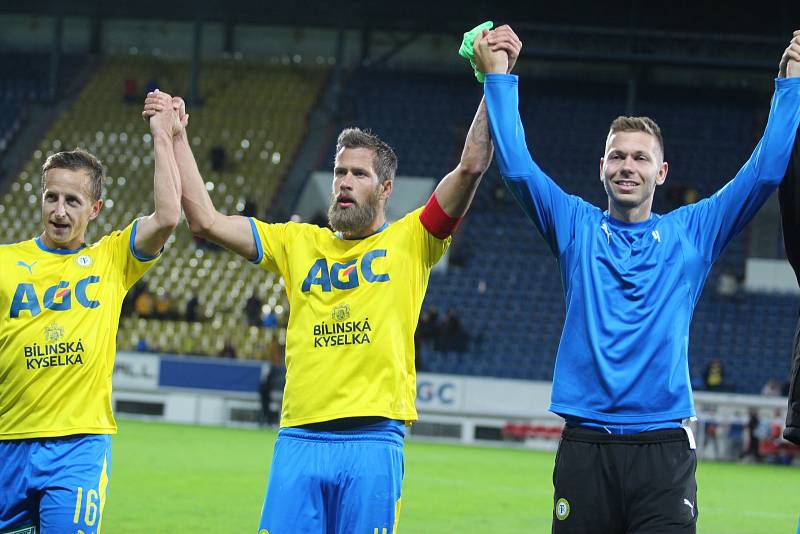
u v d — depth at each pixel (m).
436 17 36.47
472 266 31.66
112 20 39.53
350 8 36.50
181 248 32.72
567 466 5.39
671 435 5.34
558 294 30.95
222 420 27.28
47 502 5.73
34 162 35.69
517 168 5.59
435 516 12.44
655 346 5.38
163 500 12.70
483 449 24.03
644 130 5.55
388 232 5.76
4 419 5.88
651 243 5.51
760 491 17.28
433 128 36.09
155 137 5.96
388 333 5.58
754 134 35.06
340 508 5.49
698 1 35.25
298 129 36.69
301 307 5.71
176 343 29.62
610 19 35.72
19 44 40.03
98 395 5.93
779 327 29.45
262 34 39.22
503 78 5.69
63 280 5.96
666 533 5.22
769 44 33.56
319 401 5.54
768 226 31.73
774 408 24.45
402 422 5.64
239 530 10.77
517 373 28.52
